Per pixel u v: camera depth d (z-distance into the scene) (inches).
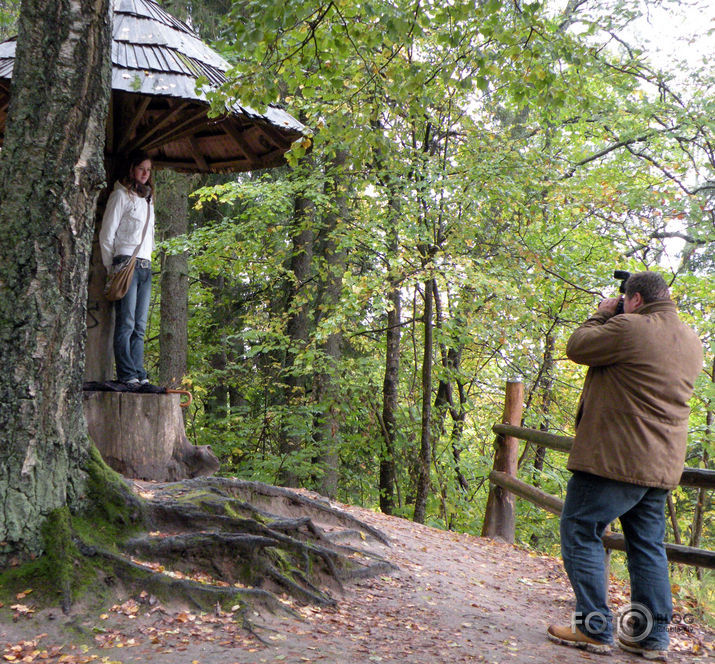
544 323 432.8
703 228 446.6
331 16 187.3
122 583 138.6
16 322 138.9
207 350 585.9
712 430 374.9
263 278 544.1
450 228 390.9
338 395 462.3
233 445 503.2
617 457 134.7
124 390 199.3
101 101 146.1
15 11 382.3
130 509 155.5
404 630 145.6
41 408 141.5
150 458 198.2
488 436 529.7
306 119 365.7
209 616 137.5
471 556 229.8
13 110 140.6
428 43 340.8
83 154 143.7
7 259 138.9
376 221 403.5
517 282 387.2
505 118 505.4
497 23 194.4
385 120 371.9
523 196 399.5
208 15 484.4
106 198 207.9
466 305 415.2
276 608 144.8
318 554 167.3
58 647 120.1
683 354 138.1
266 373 545.6
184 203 507.5
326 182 440.1
